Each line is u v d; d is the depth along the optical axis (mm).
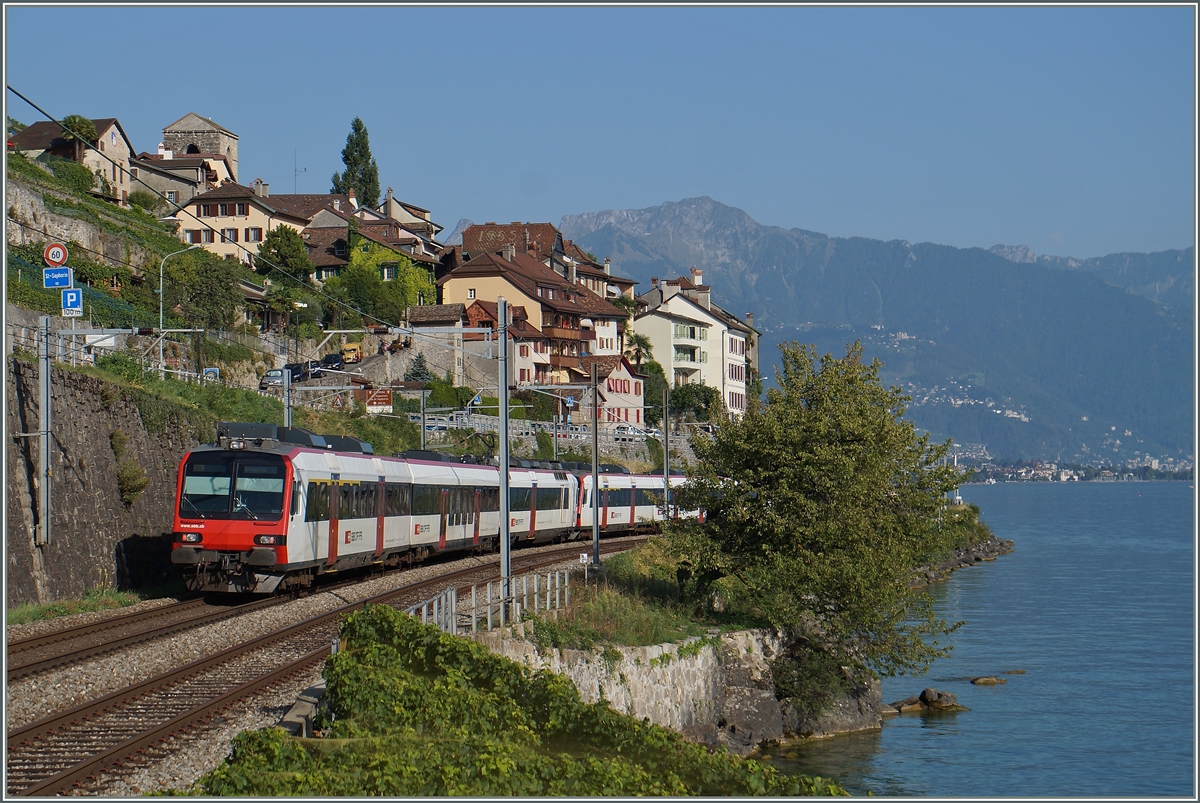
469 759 13602
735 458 35656
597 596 32219
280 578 28859
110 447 33031
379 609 19250
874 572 32781
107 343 45844
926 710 37562
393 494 36750
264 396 56688
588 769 14188
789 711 33594
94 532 31172
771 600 33844
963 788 28656
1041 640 52344
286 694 17984
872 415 35312
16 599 26516
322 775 12234
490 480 47125
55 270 37031
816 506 34000
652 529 67688
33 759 13898
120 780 13180
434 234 136000
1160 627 56406
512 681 18109
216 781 11922
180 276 65188
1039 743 33281
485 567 40719
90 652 20750
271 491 28719
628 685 28000
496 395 88250
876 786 28484
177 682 18750
